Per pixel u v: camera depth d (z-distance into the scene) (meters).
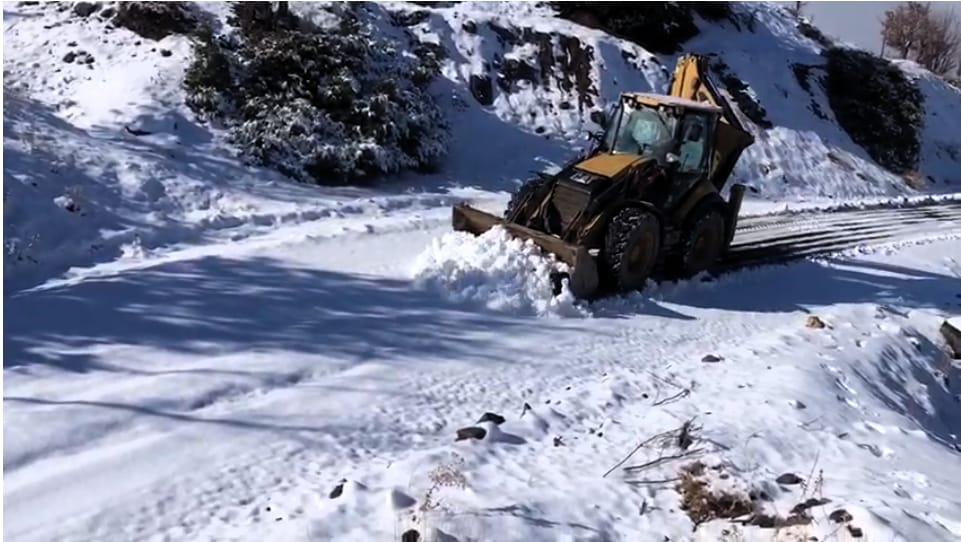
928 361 9.55
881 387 8.28
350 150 13.36
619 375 7.21
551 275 8.82
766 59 21.22
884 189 19.67
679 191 10.08
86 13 15.55
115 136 12.09
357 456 5.45
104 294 7.95
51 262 8.73
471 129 16.12
